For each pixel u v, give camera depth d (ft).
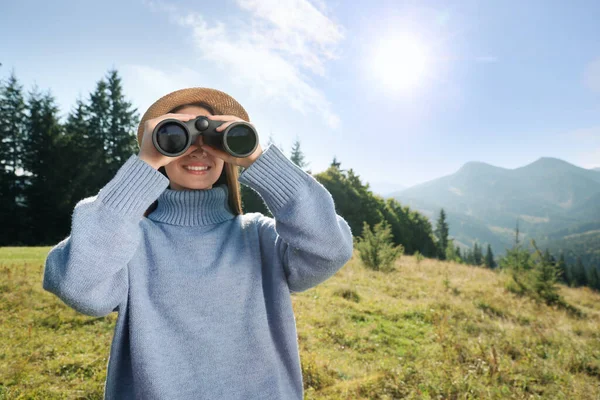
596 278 268.62
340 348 17.33
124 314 3.92
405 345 18.28
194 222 4.49
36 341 15.53
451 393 13.01
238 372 3.96
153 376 3.63
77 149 97.55
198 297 3.99
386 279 35.81
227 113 5.08
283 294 4.49
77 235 3.51
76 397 11.57
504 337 19.83
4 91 100.07
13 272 25.62
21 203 88.89
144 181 3.86
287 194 4.11
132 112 119.34
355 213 118.21
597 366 16.42
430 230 190.08
